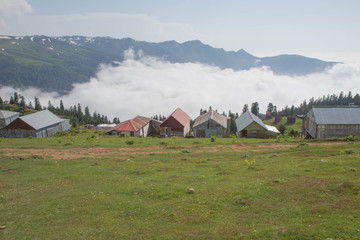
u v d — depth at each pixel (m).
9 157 35.66
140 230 14.43
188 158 33.44
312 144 41.47
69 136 66.31
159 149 41.50
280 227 13.12
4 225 15.75
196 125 70.00
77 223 15.72
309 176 20.30
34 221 16.25
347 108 59.72
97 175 26.41
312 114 62.72
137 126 72.56
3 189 22.69
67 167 30.58
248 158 31.42
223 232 13.45
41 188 22.70
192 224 14.70
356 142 40.34
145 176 25.06
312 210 14.72
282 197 16.94
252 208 15.94
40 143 50.22
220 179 22.06
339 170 20.89
